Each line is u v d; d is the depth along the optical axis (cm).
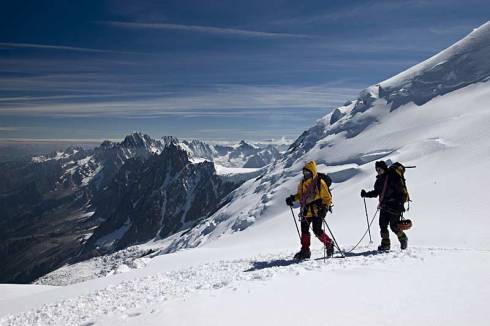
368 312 614
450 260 935
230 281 934
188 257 2231
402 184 1273
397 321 574
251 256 1641
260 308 652
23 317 1169
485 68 6769
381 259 1018
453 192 2936
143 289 1189
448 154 4359
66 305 1180
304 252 1271
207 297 736
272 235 4166
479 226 2045
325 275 853
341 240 2442
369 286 751
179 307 687
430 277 787
